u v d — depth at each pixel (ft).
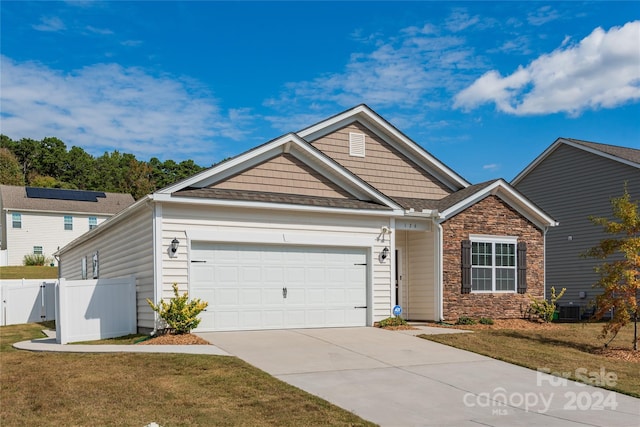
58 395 26.86
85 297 45.96
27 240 142.31
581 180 82.33
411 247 59.72
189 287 44.11
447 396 27.91
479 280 58.13
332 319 50.03
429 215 54.95
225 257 45.88
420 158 62.69
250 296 46.62
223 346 38.58
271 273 47.70
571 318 75.61
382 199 53.01
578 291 81.41
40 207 144.05
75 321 45.37
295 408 24.79
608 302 43.04
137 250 48.52
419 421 23.81
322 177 51.80
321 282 49.85
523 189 92.17
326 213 50.29
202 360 33.35
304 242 49.03
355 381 30.09
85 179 271.90
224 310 45.57
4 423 22.90
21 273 127.44
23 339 53.01
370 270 52.01
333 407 25.09
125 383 28.78
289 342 40.75
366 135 60.29
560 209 85.30
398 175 61.52
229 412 24.11
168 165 293.64
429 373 32.48
